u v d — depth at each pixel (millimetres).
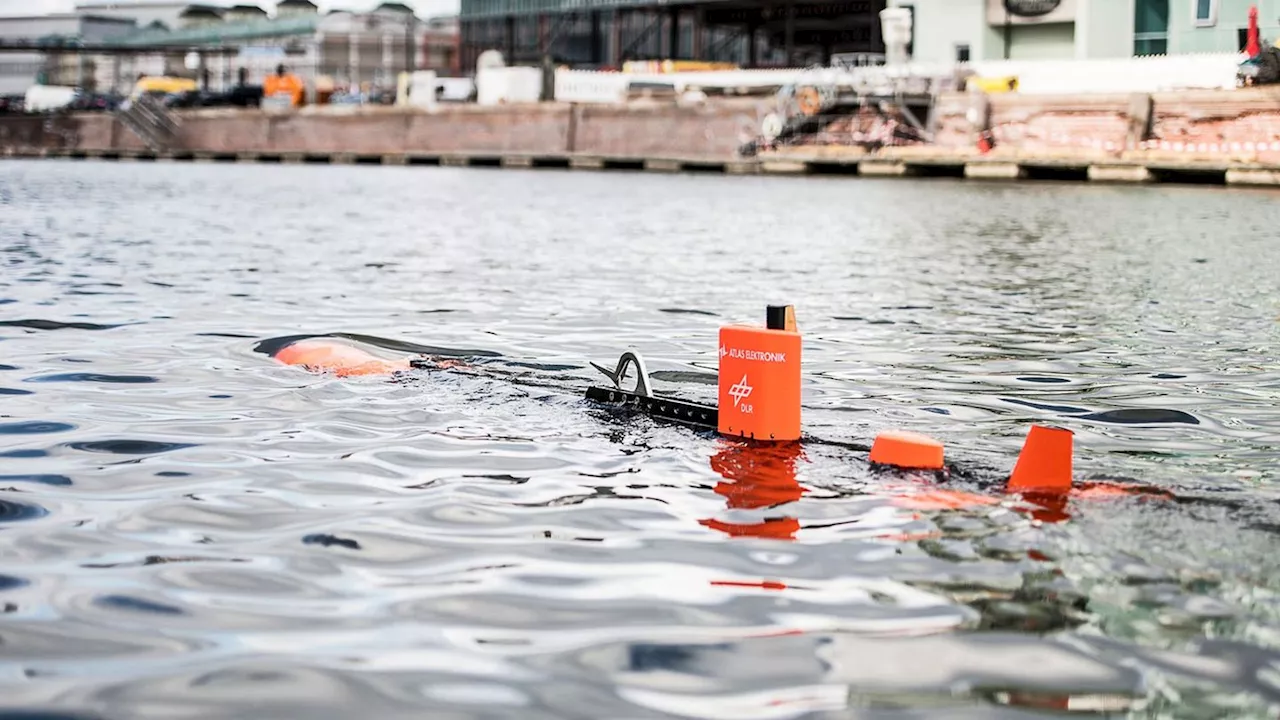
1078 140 43281
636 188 40312
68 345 10336
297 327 11492
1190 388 9031
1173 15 45031
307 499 5902
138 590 4695
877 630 4352
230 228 24125
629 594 4695
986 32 50312
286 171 56062
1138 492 6020
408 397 8227
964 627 4379
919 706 3783
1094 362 10102
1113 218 26297
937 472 6355
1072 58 49156
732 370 7098
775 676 3982
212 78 115500
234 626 4355
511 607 4555
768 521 5570
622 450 6824
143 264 17172
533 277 16078
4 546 5180
